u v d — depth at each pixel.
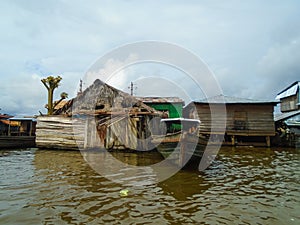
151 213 4.41
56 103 18.33
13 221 3.96
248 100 19.42
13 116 23.19
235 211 4.55
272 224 3.98
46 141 14.48
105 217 4.19
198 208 4.70
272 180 7.13
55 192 5.64
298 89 24.89
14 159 10.92
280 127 20.89
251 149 16.33
